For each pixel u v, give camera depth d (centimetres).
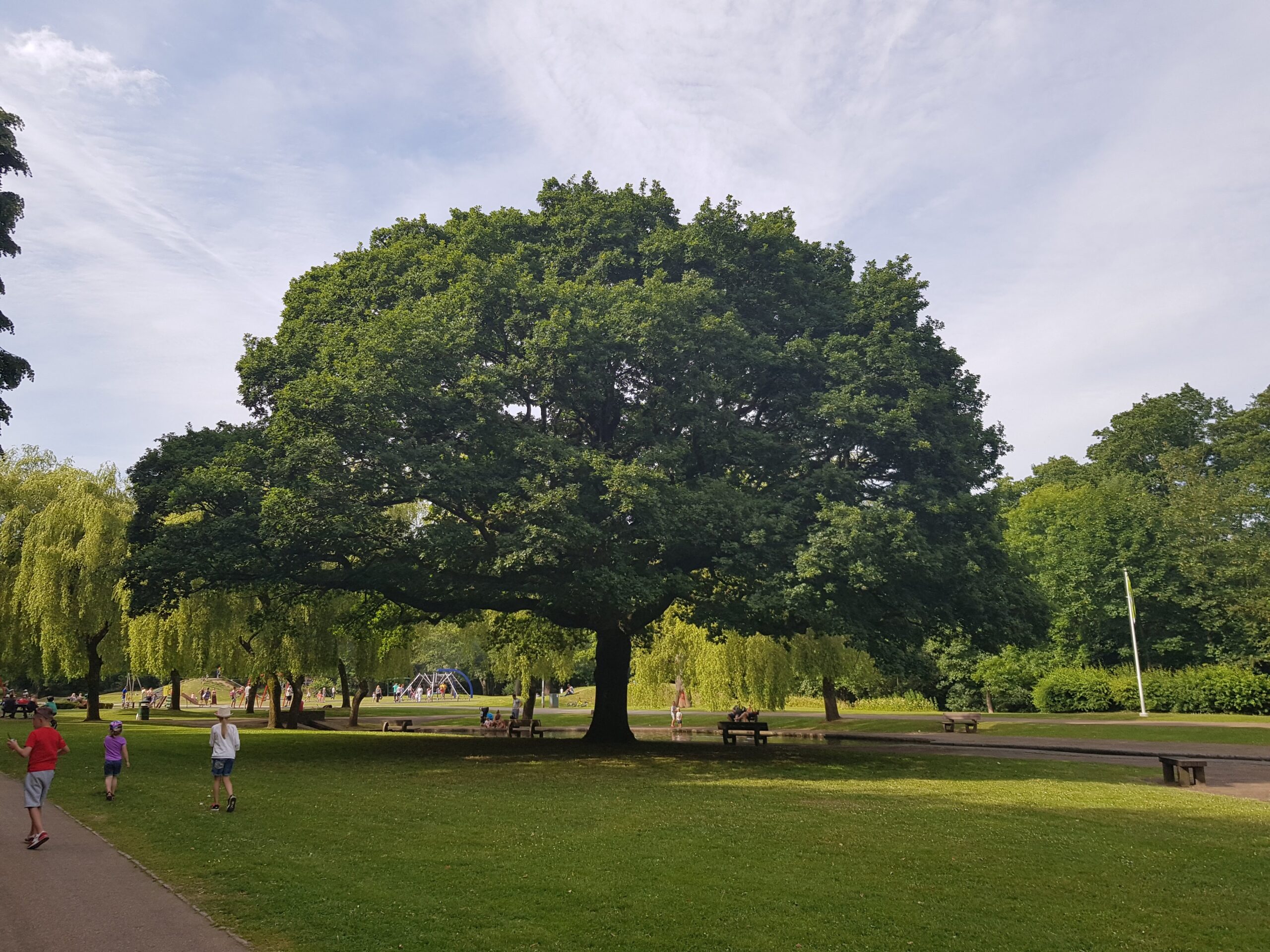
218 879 990
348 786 1800
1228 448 6394
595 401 2581
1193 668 5112
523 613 3656
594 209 2905
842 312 2897
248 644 3850
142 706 4594
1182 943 823
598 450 2647
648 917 869
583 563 2338
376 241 3056
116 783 1609
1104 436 7531
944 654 5784
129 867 1048
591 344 2398
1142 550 5722
